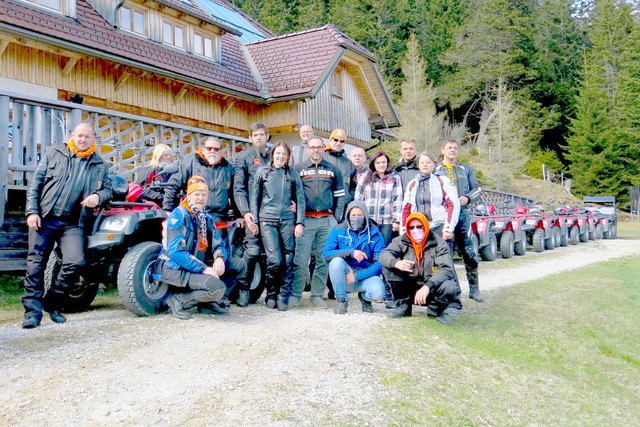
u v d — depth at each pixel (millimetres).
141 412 3162
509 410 4027
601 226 20484
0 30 8891
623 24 52844
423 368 4316
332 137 7148
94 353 4098
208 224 5547
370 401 3604
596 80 47781
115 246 5738
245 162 6242
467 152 44406
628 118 39812
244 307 6125
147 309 5355
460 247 7168
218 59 14641
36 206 5047
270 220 5949
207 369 3830
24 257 7512
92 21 11484
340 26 47875
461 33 50250
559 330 6367
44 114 8039
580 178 42906
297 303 6305
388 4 50812
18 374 3641
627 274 10828
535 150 48000
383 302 6734
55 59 10586
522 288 8398
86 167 5211
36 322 4934
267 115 15766
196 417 3137
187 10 13242
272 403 3369
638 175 40312
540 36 52531
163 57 12484
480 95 49906
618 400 4785
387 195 6488
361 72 18391
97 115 9164
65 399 3285
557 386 4742
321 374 3887
